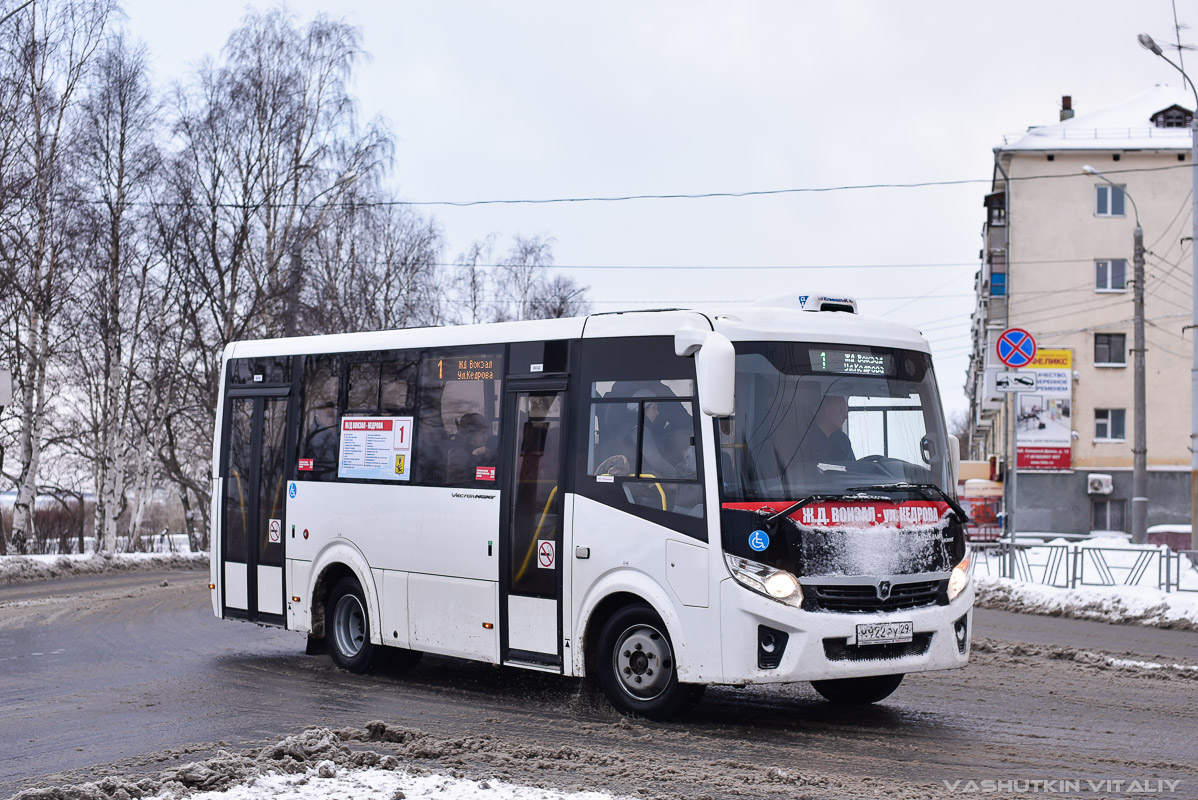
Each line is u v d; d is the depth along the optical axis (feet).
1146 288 159.43
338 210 122.42
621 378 31.04
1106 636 51.08
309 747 24.13
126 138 112.68
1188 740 27.91
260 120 115.75
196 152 113.29
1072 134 161.99
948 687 35.76
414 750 24.86
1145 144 157.99
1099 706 32.48
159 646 45.32
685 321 29.96
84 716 30.89
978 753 26.27
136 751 26.40
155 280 117.60
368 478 38.32
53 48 108.88
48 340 112.37
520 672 39.14
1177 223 158.61
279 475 41.91
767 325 29.81
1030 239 161.68
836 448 29.50
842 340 30.60
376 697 33.83
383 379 38.37
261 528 42.50
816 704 32.65
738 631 27.66
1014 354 69.67
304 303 118.21
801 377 29.66
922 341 32.27
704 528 28.43
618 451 30.71
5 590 72.84
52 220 107.34
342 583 39.34
